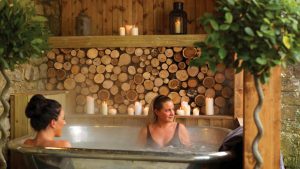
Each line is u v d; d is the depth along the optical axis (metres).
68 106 4.30
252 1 1.58
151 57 4.31
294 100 3.42
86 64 4.46
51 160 2.57
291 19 1.56
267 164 2.00
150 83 4.35
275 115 1.99
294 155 3.40
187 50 4.21
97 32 4.79
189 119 4.16
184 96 4.31
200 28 4.55
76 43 4.32
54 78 4.52
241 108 3.98
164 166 2.37
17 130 3.48
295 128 3.41
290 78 3.43
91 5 4.79
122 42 4.24
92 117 4.30
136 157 2.37
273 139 1.99
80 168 2.53
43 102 2.66
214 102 4.27
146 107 4.30
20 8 2.17
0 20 2.12
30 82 4.10
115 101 4.47
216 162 2.32
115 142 3.91
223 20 1.65
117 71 4.41
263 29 1.54
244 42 1.61
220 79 4.22
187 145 3.28
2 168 2.45
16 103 3.49
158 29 4.66
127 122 4.27
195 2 4.55
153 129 3.26
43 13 4.37
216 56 1.68
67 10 4.83
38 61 4.31
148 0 4.68
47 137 2.65
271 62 1.60
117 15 4.75
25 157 2.69
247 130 2.02
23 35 2.17
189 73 4.25
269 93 1.98
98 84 4.50
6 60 2.21
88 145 3.85
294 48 1.59
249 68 1.67
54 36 4.60
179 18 4.31
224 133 3.50
